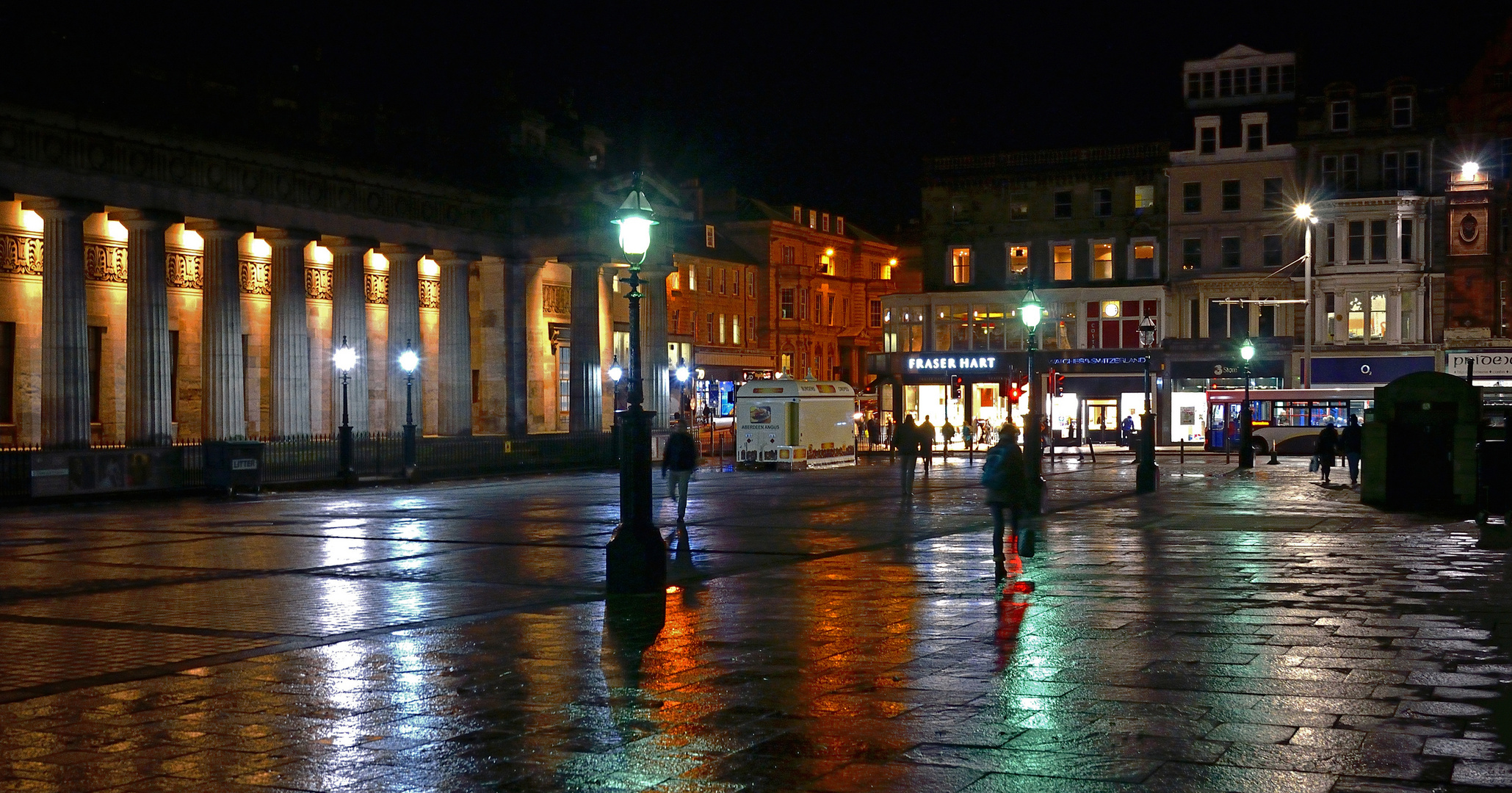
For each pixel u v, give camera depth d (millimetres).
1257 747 9562
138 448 43656
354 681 12445
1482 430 32969
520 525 29891
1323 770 8922
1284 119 79625
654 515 32031
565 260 62062
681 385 83312
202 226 48688
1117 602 16938
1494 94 74375
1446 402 33062
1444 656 12953
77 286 43594
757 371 105000
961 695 11422
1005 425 19672
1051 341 84250
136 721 10883
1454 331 74625
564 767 9320
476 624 15742
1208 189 80250
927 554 23094
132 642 14695
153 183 46000
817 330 112562
